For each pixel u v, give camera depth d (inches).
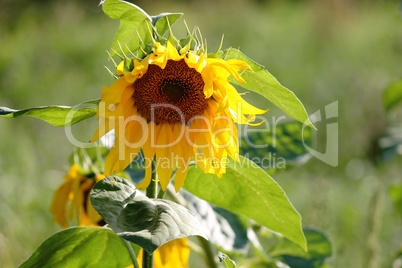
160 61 33.2
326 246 50.9
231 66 33.3
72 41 168.7
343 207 82.6
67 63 156.8
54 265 36.3
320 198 62.4
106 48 163.2
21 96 137.1
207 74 33.8
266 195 36.9
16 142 99.4
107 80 146.1
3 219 73.7
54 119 34.7
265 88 34.7
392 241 68.0
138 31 34.4
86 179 46.2
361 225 74.1
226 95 34.8
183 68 36.7
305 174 99.7
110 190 33.0
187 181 38.2
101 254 36.6
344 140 111.6
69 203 50.6
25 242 69.7
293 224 37.4
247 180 36.9
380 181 61.7
